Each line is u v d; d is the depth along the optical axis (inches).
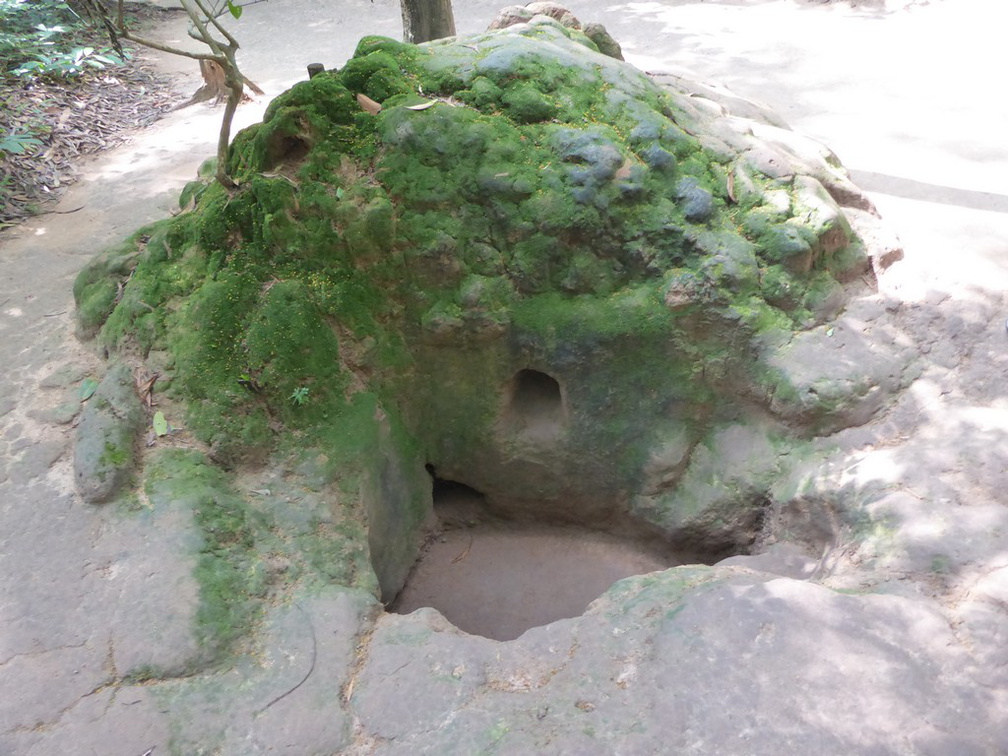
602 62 167.0
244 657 108.4
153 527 122.6
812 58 311.1
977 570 108.0
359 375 153.9
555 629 109.0
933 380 141.5
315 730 98.8
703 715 93.4
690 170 154.6
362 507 142.0
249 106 309.1
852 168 217.2
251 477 139.3
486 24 379.6
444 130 149.0
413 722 98.6
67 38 368.2
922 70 289.1
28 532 122.9
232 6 141.1
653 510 159.6
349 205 148.9
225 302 147.5
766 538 146.5
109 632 108.6
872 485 127.2
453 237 149.3
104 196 236.8
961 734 89.7
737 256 148.2
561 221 146.8
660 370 152.9
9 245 208.1
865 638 99.3
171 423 140.8
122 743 97.0
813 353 145.6
